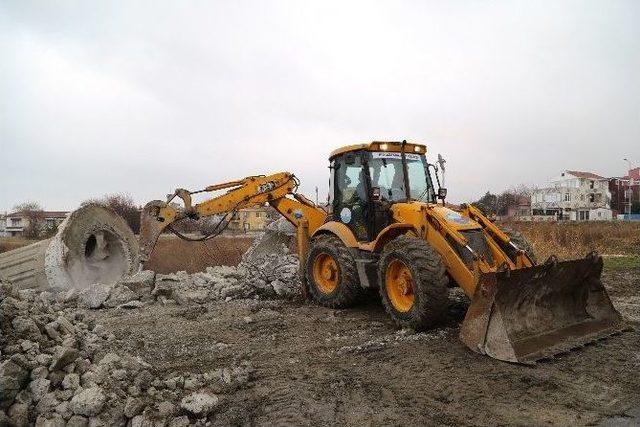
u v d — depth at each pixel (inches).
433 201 314.2
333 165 342.6
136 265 398.9
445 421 155.2
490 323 208.7
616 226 1232.2
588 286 246.2
